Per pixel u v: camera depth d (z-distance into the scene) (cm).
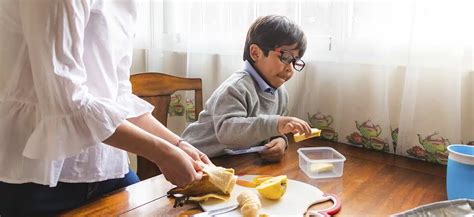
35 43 55
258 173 84
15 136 64
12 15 59
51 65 55
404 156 103
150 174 119
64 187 74
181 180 66
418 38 97
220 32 142
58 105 58
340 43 112
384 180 83
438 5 94
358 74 111
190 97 157
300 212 64
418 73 99
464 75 96
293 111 129
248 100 105
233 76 111
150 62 163
